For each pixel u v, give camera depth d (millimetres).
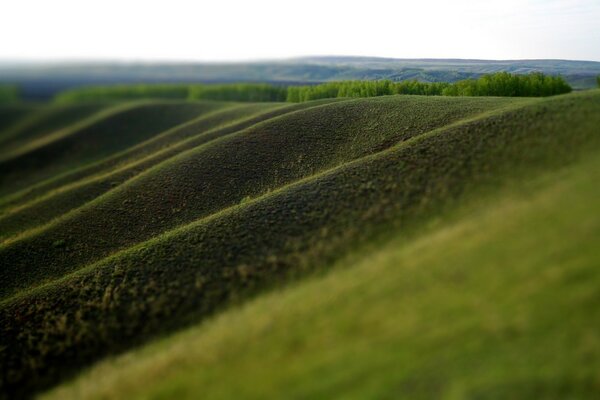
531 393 10562
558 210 17000
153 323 20016
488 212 19047
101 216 38812
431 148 28094
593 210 16188
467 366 11664
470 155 25094
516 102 39406
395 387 11672
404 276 16375
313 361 13398
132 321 20562
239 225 26312
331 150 40875
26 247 35250
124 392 15039
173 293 21625
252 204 29516
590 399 10148
